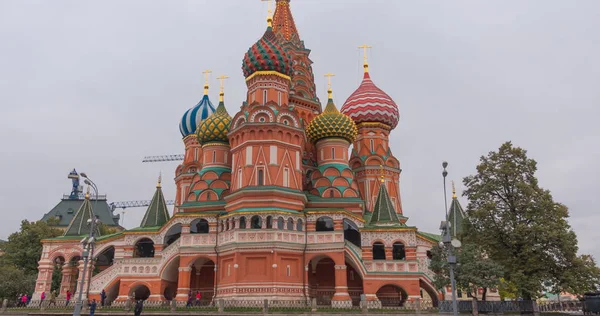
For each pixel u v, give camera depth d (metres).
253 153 43.31
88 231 50.47
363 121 57.97
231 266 40.09
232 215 41.28
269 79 47.38
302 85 56.78
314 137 50.44
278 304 37.00
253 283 38.53
